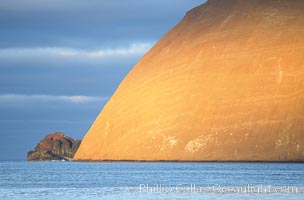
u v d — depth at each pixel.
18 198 165.38
